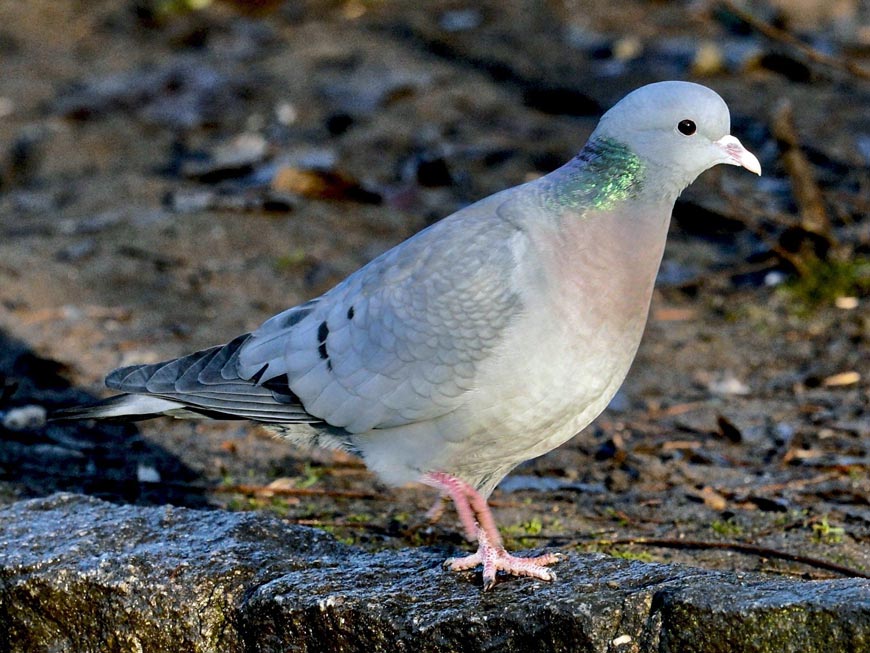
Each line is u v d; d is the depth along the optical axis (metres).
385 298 7.32
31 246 14.34
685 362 12.12
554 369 7.00
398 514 9.48
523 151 16.42
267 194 15.43
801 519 9.16
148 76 19.30
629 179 7.15
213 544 7.46
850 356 11.98
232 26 21.20
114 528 7.71
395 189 15.56
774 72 18.33
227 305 13.26
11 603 7.41
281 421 7.63
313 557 7.38
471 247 7.21
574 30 19.92
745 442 10.58
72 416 7.88
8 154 17.20
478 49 19.52
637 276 7.12
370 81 18.50
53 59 20.48
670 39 19.38
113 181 16.30
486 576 6.80
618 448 10.38
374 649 6.64
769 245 13.39
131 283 13.66
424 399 7.19
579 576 6.79
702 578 6.42
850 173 15.23
